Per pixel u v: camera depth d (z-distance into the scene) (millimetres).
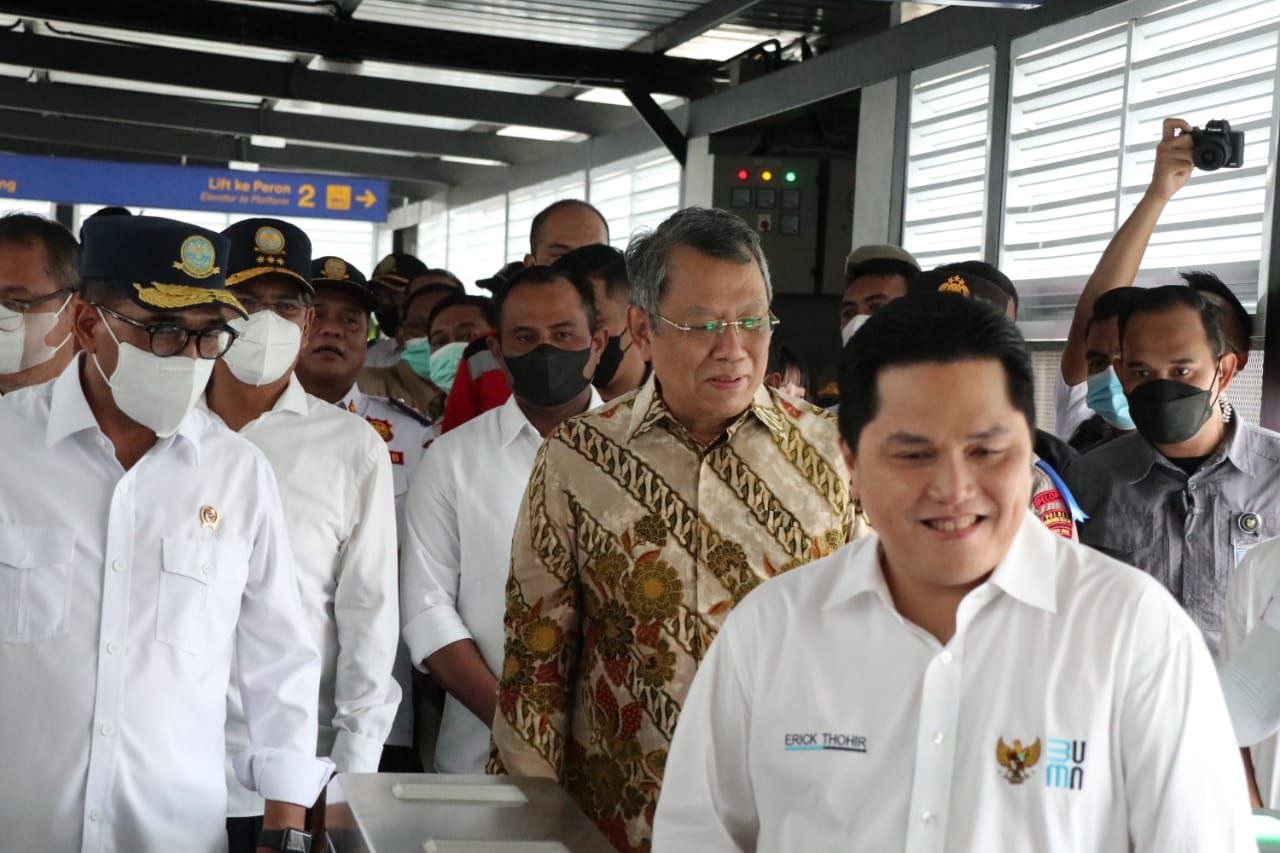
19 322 3238
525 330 3375
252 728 2588
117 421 2416
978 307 1549
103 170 14734
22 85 13312
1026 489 1572
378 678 3133
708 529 2398
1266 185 4695
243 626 2588
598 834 1793
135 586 2387
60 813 2328
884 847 1628
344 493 3188
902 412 1539
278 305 3260
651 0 8352
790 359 3998
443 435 3514
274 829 2479
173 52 10742
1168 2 5230
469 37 9234
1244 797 1581
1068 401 5074
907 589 1665
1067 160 5820
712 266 2336
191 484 2457
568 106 11867
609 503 2428
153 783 2375
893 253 5086
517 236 14688
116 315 2311
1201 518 3521
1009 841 1577
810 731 1673
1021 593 1599
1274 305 4602
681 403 2410
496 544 3359
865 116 7430
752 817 1791
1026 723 1584
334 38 9023
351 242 21000
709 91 9594
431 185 18250
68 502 2373
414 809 1870
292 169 17469
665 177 10812
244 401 3219
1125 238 4840
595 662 2455
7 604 2330
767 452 2426
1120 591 1600
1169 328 3383
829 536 2418
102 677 2346
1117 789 1579
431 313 5715
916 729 1626
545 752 2441
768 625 1725
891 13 7352
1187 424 3383
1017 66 6168
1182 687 1559
